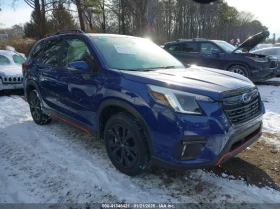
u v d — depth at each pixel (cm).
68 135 415
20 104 642
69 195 257
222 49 870
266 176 291
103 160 327
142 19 1666
